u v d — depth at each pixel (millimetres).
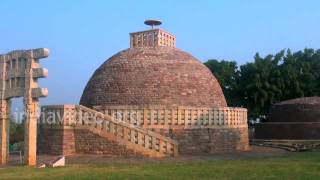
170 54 31812
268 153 26812
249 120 54125
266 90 51281
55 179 13578
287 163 17672
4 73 20578
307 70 51188
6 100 20766
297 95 50938
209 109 27312
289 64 51438
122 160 21766
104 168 16688
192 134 26469
